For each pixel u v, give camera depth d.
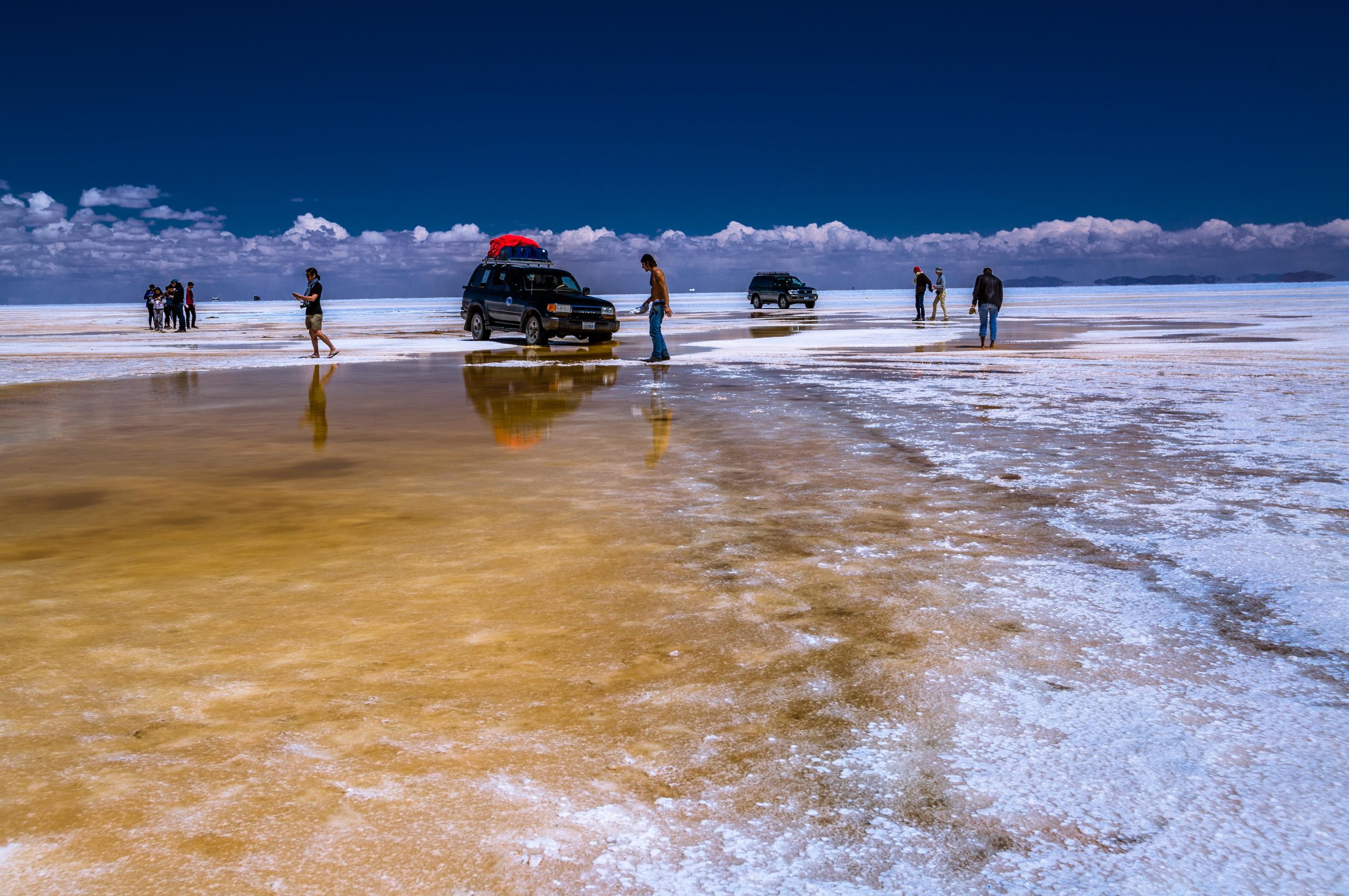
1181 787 2.24
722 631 3.37
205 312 88.44
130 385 13.98
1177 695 2.78
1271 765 2.34
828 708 2.70
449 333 32.44
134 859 1.96
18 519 5.27
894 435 8.28
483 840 2.03
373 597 3.79
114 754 2.43
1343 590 3.77
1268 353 17.55
